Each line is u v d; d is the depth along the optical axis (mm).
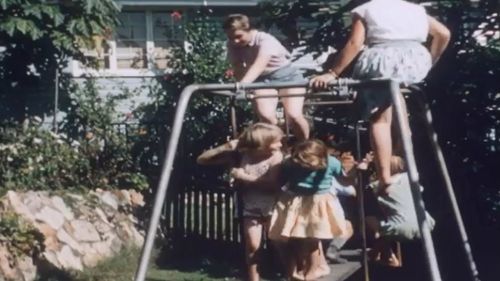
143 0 21609
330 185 8078
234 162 8570
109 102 16828
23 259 12680
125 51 21625
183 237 14930
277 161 8164
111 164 15422
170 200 15109
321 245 8383
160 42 21812
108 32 17453
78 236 13789
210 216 14664
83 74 17953
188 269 14031
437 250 12758
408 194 8062
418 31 7602
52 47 17328
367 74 7527
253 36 9031
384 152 7508
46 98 17438
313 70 13000
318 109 12000
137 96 18594
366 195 9312
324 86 7109
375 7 7578
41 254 12977
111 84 19812
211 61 17688
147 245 6816
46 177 14656
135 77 21266
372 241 9703
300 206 8023
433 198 12602
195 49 17750
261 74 8969
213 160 8617
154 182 15508
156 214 6863
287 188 8078
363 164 8258
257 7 14125
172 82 17734
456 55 13000
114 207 14844
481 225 13070
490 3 13070
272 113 8883
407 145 6793
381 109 7449
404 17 7570
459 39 13031
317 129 11945
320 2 13414
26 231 12828
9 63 17375
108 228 14344
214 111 15797
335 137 11891
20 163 14492
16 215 12977
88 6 16766
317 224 7969
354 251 10008
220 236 14516
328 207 8023
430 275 6637
